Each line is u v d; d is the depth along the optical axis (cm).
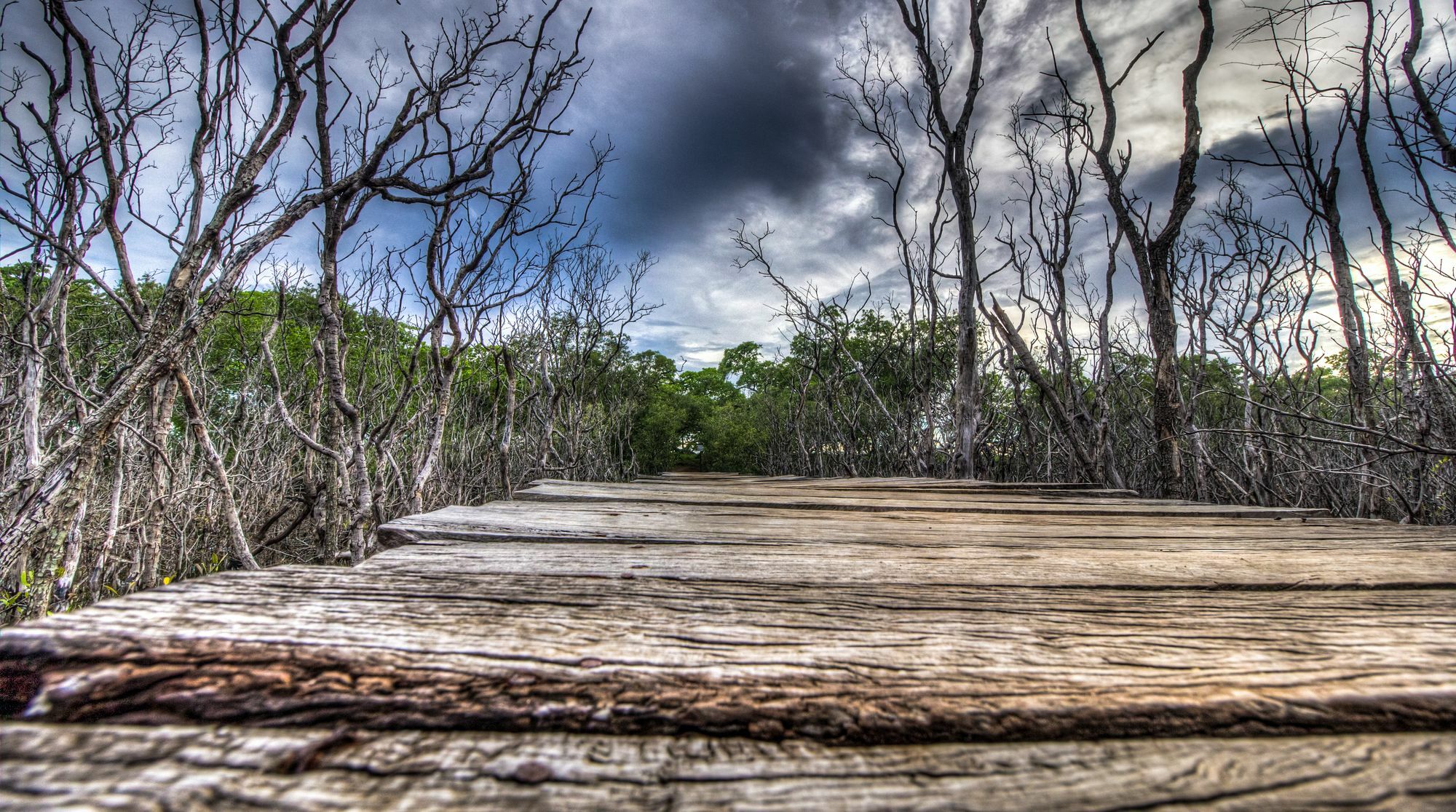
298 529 526
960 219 819
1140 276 624
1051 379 862
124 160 236
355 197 268
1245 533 210
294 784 54
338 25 244
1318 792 56
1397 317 385
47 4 202
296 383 547
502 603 100
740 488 463
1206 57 580
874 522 235
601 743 63
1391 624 101
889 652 87
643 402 1786
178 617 79
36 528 170
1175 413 588
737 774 59
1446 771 59
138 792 51
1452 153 324
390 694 67
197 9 226
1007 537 197
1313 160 427
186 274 193
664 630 92
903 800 56
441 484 488
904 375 1181
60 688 62
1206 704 71
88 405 234
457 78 267
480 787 55
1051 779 58
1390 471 461
